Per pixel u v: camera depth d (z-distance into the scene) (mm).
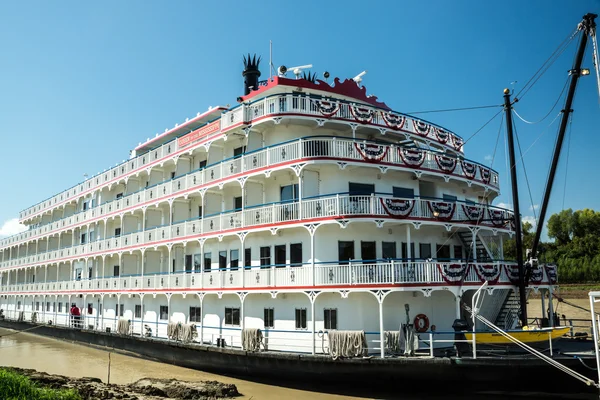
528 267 26406
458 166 30656
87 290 45438
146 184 42344
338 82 31891
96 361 36094
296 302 26672
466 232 30797
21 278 66188
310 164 26094
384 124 29812
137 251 39469
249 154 28938
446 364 21344
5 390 20078
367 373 22375
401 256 27641
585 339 27266
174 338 32062
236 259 30875
